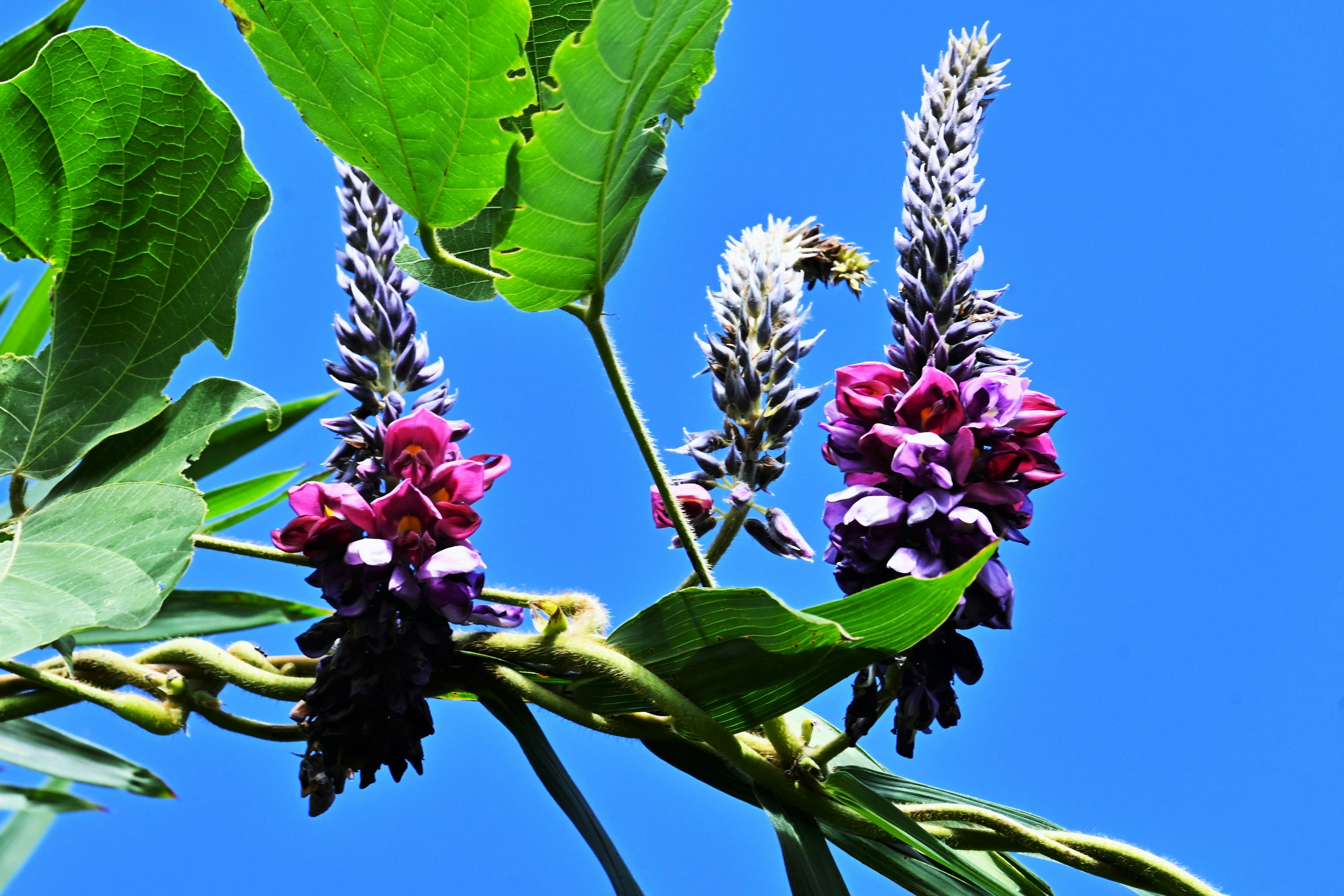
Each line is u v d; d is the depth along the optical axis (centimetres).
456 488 77
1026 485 78
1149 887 79
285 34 71
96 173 77
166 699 79
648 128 77
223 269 78
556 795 77
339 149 73
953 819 80
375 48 71
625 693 78
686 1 70
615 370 75
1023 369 79
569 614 79
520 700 79
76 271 78
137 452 77
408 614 76
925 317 80
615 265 75
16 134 76
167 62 76
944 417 77
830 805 79
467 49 71
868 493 78
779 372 80
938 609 75
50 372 78
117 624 73
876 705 78
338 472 79
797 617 75
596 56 71
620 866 76
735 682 77
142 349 78
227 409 77
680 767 80
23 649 72
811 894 77
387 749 76
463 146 72
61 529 76
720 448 80
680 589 77
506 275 74
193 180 78
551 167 72
